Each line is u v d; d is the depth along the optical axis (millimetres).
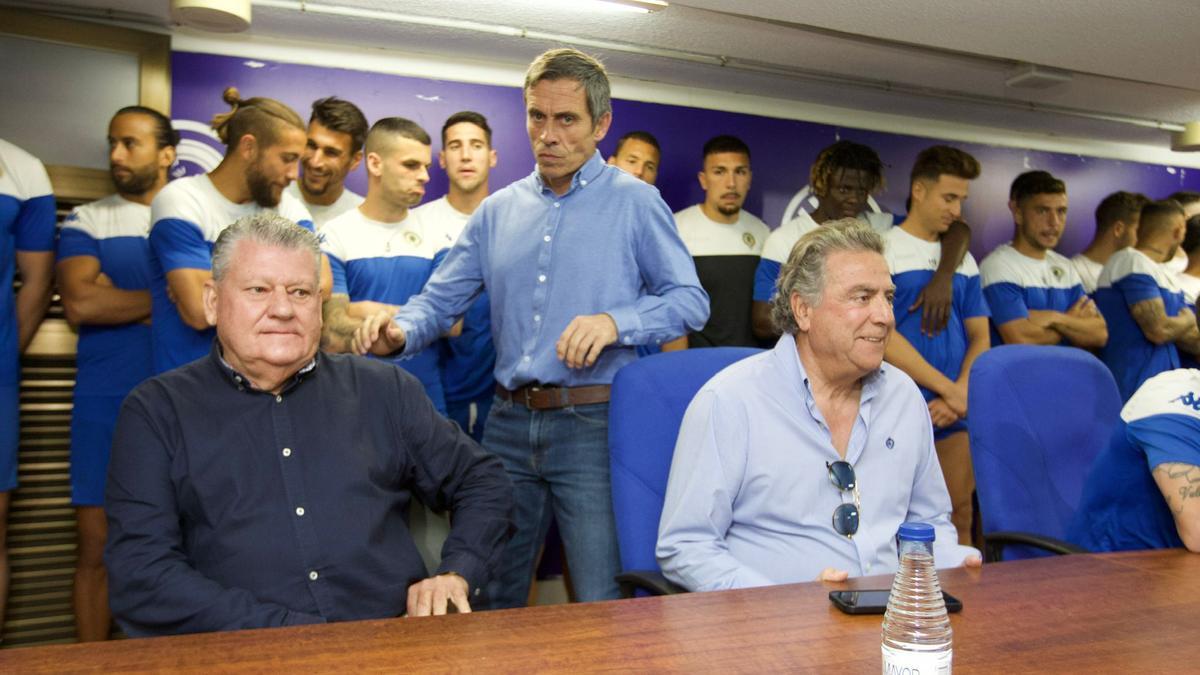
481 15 3260
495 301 2639
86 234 3135
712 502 1723
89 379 3150
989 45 3531
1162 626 1196
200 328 3172
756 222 4152
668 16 3270
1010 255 4703
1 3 3004
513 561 2537
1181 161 5152
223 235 1715
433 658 1051
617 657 1063
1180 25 3258
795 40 3531
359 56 3500
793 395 1795
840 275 1730
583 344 2279
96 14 3123
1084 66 3783
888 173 4445
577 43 3512
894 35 3426
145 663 1024
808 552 1736
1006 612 1256
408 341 2672
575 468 2432
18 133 3045
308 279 1708
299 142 3387
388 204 3523
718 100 4113
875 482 1801
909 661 972
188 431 1655
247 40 3342
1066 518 2219
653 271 2545
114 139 3154
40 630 3129
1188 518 1660
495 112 3689
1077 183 4883
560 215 2539
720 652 1086
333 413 1767
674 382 1934
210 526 1639
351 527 1696
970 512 4453
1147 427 1787
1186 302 5059
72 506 3176
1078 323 4832
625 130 3943
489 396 3574
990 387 2215
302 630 1148
